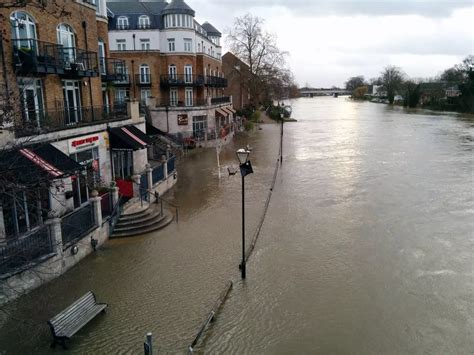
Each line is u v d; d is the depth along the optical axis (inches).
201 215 813.9
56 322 403.2
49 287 517.3
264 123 2861.7
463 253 636.1
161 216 768.9
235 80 3132.4
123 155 911.0
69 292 507.2
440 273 572.7
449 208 857.5
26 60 647.1
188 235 704.4
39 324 441.4
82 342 416.2
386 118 3221.0
